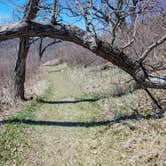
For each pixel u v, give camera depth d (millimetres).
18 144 2988
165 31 4520
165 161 2229
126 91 4512
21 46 4836
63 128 3441
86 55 9492
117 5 3279
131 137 2867
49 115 4023
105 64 7691
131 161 2459
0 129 3346
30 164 2637
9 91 5441
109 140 2930
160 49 4434
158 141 2643
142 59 3258
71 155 2758
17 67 4980
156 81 3232
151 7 3348
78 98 4914
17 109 4371
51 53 16859
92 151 2781
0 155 2744
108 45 3166
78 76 7555
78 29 3166
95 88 5477
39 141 3109
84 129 3340
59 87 6531
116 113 3588
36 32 3129
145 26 4672
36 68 11695
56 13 3064
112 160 2559
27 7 3088
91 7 3104
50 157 2752
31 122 3691
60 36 3162
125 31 4305
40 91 6043
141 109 3555
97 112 3889
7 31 3092
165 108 3361
